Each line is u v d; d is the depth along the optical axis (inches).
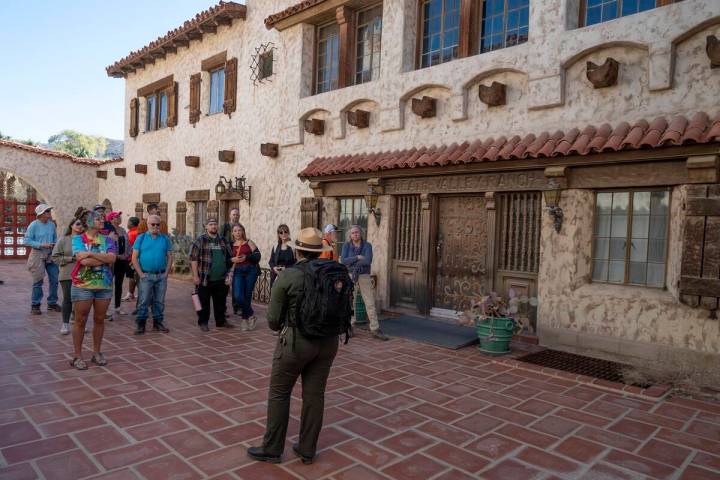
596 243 271.6
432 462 147.2
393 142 364.8
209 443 155.1
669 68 239.8
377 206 369.4
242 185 502.3
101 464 140.0
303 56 438.0
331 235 297.3
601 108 265.3
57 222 776.3
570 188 270.4
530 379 227.8
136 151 714.2
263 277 440.5
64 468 137.1
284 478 135.9
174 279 564.4
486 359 259.8
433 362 253.3
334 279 139.9
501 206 309.4
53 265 356.2
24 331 292.5
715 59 220.1
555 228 275.9
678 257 237.9
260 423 171.3
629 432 170.7
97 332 231.3
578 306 269.9
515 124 299.0
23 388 198.2
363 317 337.1
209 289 314.0
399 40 357.1
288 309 141.3
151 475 134.9
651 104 249.1
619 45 258.2
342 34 403.2
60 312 356.5
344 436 163.9
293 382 143.7
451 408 190.4
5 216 779.4
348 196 400.5
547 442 161.9
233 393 199.9
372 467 143.3
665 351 239.9
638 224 257.3
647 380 224.7
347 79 402.9
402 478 137.6
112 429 162.9
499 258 310.7
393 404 193.8
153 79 676.1
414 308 353.7
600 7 275.6
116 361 239.5
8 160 732.0
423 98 333.1
